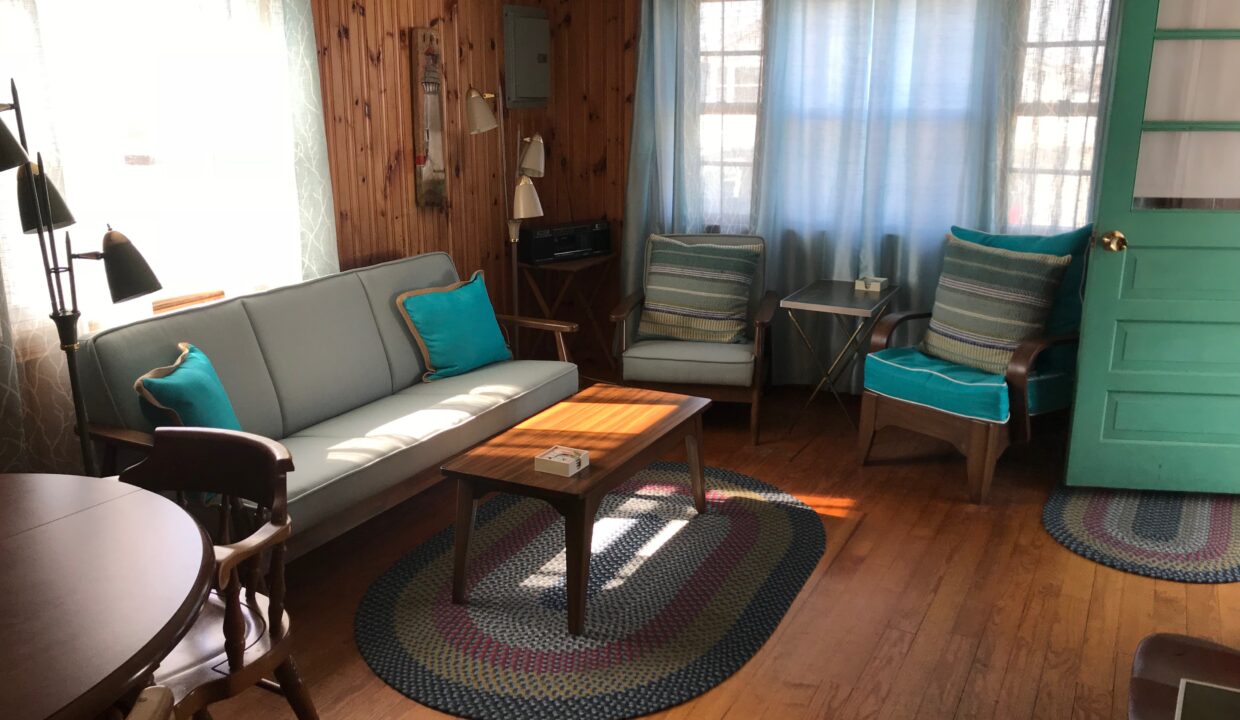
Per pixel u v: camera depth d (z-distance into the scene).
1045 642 2.67
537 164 4.43
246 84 3.41
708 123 4.80
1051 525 3.38
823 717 2.35
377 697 2.45
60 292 2.51
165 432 2.12
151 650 1.32
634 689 2.46
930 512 3.53
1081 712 2.36
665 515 3.50
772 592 2.94
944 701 2.41
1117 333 3.48
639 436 2.99
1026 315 3.76
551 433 3.04
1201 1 3.20
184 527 1.70
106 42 2.97
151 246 3.21
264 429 3.15
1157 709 1.62
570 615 2.69
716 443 4.27
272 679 2.44
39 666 1.28
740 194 4.84
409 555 3.21
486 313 4.04
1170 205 3.37
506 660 2.59
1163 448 3.55
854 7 4.39
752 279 4.57
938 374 3.71
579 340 5.48
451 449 3.29
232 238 3.46
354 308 3.63
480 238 4.88
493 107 4.84
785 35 4.57
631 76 4.98
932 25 4.26
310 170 3.68
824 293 4.38
